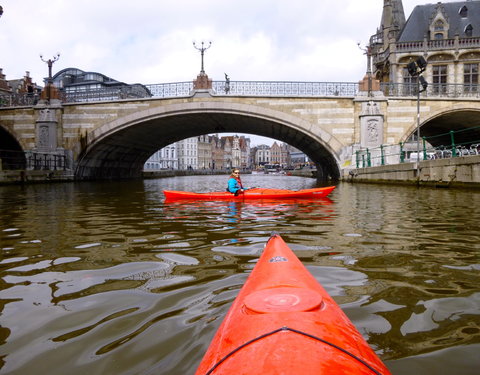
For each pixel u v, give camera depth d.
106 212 8.44
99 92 28.67
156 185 24.58
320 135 25.09
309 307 1.63
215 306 2.68
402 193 12.54
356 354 1.29
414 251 4.26
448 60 31.61
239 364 1.24
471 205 8.51
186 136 38.47
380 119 24.38
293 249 4.44
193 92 25.69
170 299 2.86
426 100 24.53
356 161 24.17
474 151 15.52
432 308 2.59
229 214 7.80
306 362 1.19
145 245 4.83
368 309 2.58
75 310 2.70
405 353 2.00
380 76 36.75
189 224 6.52
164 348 2.11
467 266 3.63
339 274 3.40
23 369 1.94
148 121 26.67
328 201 10.31
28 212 8.56
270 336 1.38
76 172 27.47
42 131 27.12
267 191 11.50
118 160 34.66
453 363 1.90
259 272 2.37
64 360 2.02
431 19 32.62
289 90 25.55
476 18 33.50
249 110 25.42
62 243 5.02
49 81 27.34
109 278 3.44
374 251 4.29
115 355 2.05
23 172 22.69
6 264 3.99
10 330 2.39
